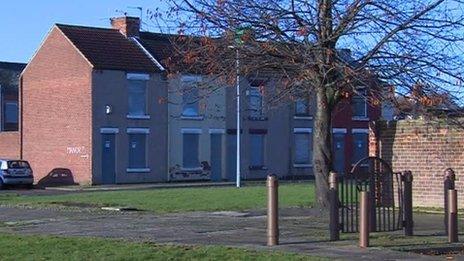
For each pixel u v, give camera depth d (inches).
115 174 1760.6
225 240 621.0
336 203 616.1
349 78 683.4
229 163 1931.6
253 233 677.3
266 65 700.0
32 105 1879.9
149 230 709.9
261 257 501.7
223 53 700.7
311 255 517.0
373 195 652.7
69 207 1015.6
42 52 1850.4
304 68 693.3
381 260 502.3
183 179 1856.5
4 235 660.7
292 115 2034.9
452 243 601.6
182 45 728.3
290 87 722.8
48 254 528.1
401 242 605.0
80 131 1753.2
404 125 951.0
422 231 697.0
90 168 1727.4
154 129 1817.2
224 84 721.0
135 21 1845.5
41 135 1854.1
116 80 1761.8
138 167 1797.5
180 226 745.6
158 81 1813.5
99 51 1770.4
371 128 983.0
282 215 853.2
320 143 783.7
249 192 1299.2
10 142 1948.8
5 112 2316.7
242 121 1937.7
